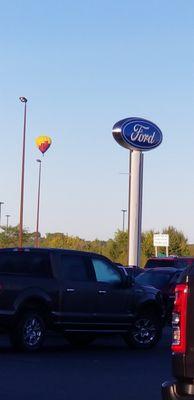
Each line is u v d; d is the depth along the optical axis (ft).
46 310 53.36
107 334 56.49
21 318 52.44
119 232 196.34
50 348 56.90
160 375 43.37
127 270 87.15
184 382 22.70
